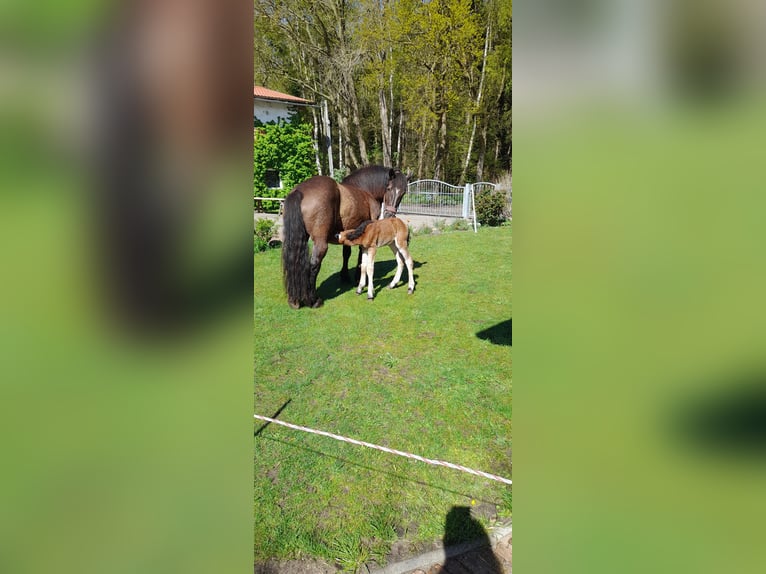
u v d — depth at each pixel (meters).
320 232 5.86
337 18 17.20
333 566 2.09
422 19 16.62
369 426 3.21
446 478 2.66
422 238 10.70
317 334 5.04
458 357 4.38
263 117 16.33
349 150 20.30
